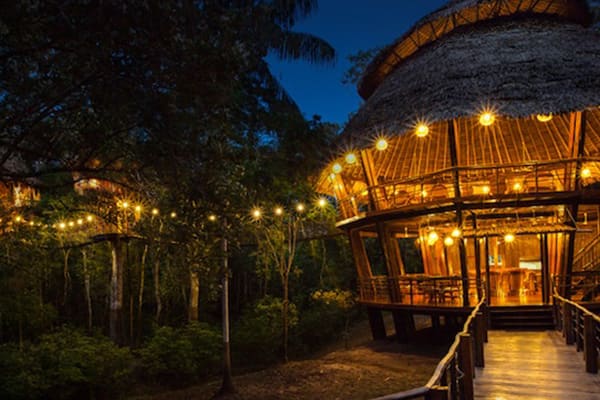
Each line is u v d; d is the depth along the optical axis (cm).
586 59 1378
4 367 1293
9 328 2058
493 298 1523
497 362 838
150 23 454
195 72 508
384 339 1769
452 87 1366
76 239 1983
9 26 411
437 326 1719
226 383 1230
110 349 1426
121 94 511
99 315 2477
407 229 1894
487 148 1809
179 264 737
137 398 1349
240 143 790
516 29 1631
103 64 476
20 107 530
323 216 2083
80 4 417
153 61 490
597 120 1545
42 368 1325
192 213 638
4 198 1541
